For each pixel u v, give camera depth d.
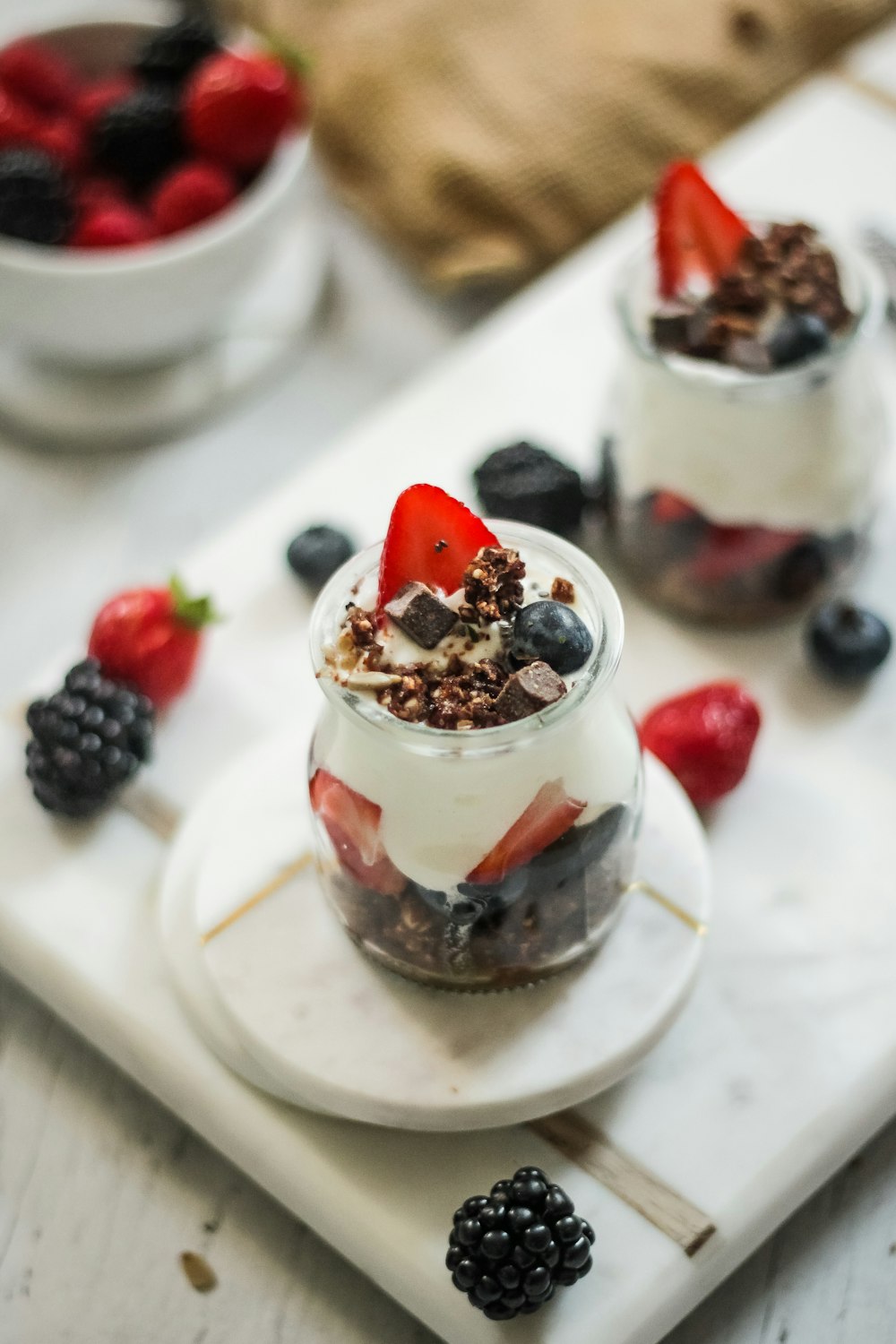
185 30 0.83
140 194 0.83
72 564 0.80
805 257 0.69
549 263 0.84
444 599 0.62
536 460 0.73
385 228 0.85
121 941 0.68
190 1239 0.66
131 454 0.83
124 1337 0.65
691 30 0.86
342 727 0.61
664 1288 0.62
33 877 0.69
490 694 0.61
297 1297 0.65
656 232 0.70
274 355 0.84
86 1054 0.69
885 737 0.70
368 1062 0.64
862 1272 0.65
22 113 0.82
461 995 0.65
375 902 0.63
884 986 0.66
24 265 0.77
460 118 0.85
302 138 0.81
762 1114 0.65
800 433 0.68
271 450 0.82
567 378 0.78
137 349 0.81
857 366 0.69
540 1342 0.62
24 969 0.68
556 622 0.61
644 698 0.72
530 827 0.61
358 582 0.63
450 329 0.85
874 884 0.68
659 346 0.68
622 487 0.71
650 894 0.66
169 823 0.70
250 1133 0.65
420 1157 0.64
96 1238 0.66
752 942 0.67
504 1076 0.63
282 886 0.66
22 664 0.77
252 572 0.74
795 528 0.70
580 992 0.65
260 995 0.65
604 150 0.84
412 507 0.61
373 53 0.86
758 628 0.73
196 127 0.81
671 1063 0.65
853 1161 0.66
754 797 0.70
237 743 0.71
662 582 0.72
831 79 0.84
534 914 0.62
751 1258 0.65
